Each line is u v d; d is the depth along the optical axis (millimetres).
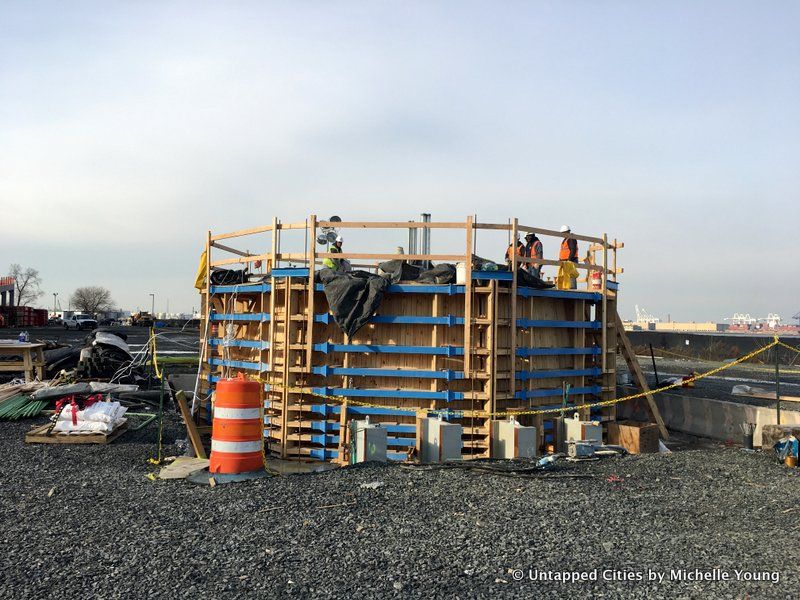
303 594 4559
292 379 11812
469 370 11266
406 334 11711
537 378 12078
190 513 6453
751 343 38375
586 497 7277
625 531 6113
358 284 11352
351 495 7117
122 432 11727
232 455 8211
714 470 8938
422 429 10117
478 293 11594
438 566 5117
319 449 11484
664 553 5523
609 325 13672
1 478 8141
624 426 12672
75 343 36156
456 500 7000
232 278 14047
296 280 11945
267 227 12008
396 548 5484
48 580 4762
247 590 4609
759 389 20891
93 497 7129
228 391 8312
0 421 12859
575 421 10891
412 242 14062
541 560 5301
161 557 5215
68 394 14695
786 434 10250
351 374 11562
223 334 13852
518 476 8172
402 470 8391
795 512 6906
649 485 8023
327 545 5531
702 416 15422
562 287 12828
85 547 5457
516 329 11828
